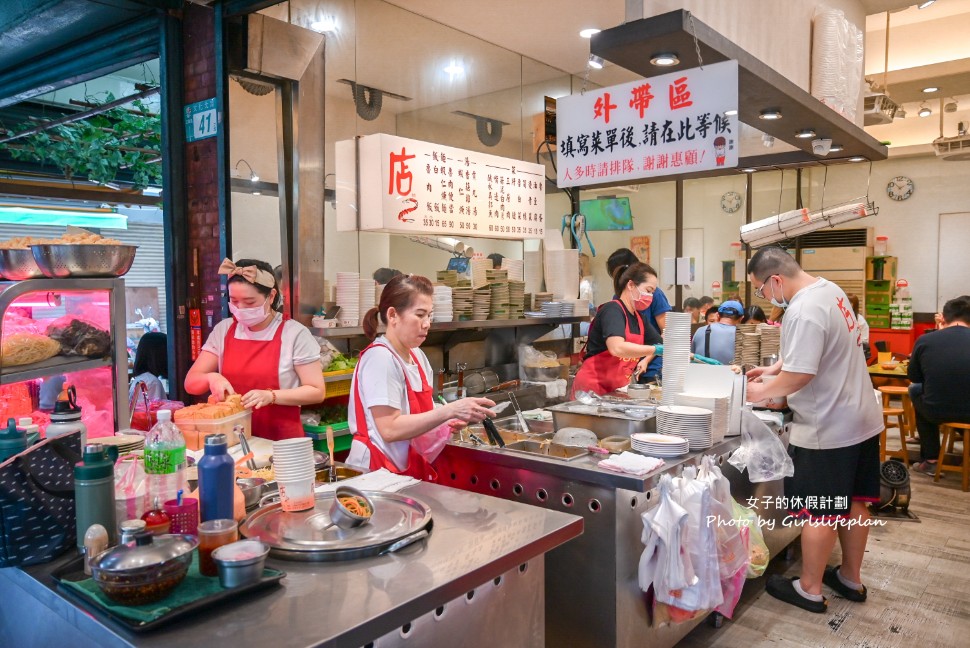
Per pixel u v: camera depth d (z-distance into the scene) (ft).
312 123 12.36
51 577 4.72
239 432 7.61
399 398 7.66
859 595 11.25
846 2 15.93
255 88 12.28
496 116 19.57
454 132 18.34
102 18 12.67
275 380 9.85
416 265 17.07
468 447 9.54
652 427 10.14
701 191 30.76
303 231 12.30
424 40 16.76
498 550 5.14
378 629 4.10
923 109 26.48
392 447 7.88
